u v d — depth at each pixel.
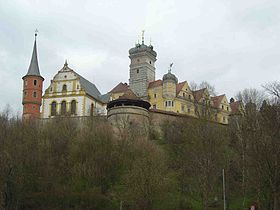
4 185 54.16
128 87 116.19
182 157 66.81
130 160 59.78
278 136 48.06
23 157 58.44
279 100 54.25
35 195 55.31
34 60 110.94
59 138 66.62
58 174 58.53
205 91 96.44
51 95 101.25
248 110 72.44
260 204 50.59
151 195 52.56
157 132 79.31
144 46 118.25
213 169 60.84
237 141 69.75
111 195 56.38
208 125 69.69
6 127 70.75
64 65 102.88
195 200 59.69
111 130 68.94
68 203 55.09
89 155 60.09
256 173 51.16
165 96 106.62
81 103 98.69
